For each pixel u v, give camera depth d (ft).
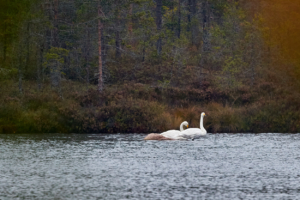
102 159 108.78
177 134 151.02
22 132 176.96
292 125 182.09
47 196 74.28
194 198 72.08
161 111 188.24
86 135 168.45
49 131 179.01
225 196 73.31
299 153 117.91
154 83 240.32
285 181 84.07
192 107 199.00
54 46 232.53
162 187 79.56
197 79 241.55
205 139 152.35
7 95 209.26
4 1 245.24
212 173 91.45
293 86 239.09
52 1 240.94
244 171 93.45
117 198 72.33
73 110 184.96
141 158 110.01
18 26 237.04
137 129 181.37
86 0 242.17
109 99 202.49
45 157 112.27
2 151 122.31
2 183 83.76
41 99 198.39
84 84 245.45
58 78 229.04
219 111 189.88
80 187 80.18
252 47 249.75
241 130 182.80
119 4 239.50
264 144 137.18
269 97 211.82
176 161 105.50
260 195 74.08
